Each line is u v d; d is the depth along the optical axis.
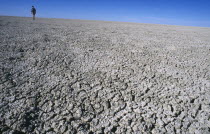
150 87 2.88
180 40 8.30
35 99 2.31
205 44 7.46
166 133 1.83
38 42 5.59
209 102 2.46
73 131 1.78
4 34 6.49
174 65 4.11
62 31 9.02
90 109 2.19
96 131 1.82
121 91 2.69
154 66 3.95
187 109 2.27
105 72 3.45
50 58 4.05
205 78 3.36
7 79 2.79
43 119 1.94
